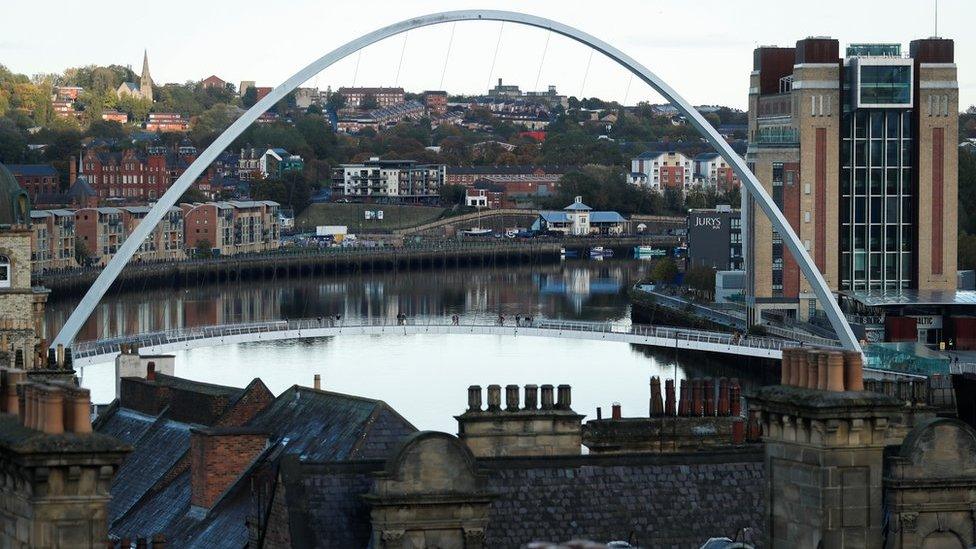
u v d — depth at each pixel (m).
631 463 61.41
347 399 80.56
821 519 50.91
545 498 59.97
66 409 43.25
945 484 53.69
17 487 43.28
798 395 51.22
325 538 58.16
